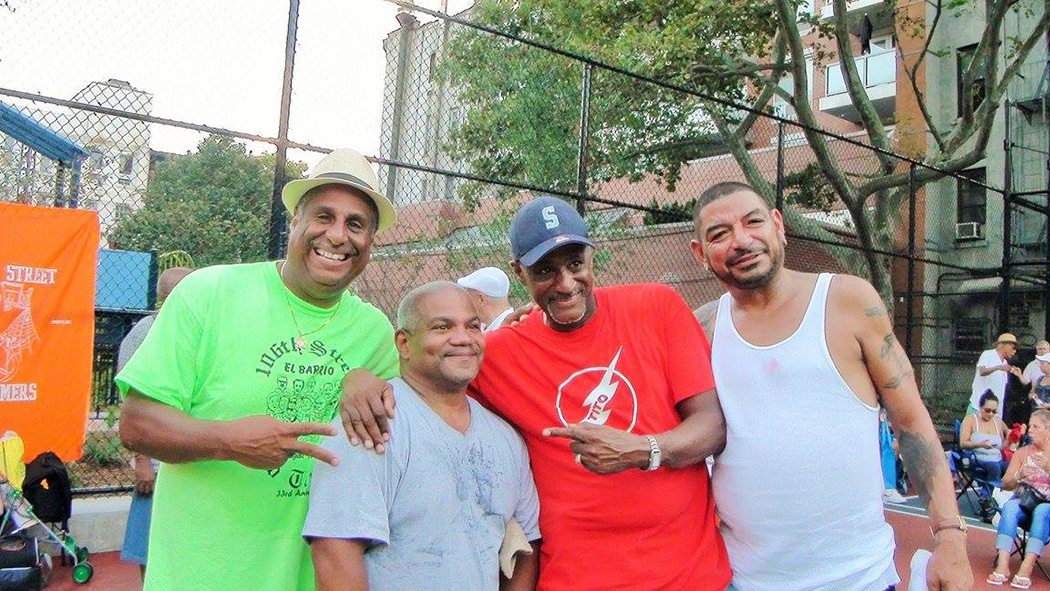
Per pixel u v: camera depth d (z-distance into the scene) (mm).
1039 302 14250
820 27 12898
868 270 11242
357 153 2018
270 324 1904
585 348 2143
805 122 11055
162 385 1761
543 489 2111
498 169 7855
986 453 7547
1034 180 14672
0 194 5887
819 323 2131
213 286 1891
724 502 2244
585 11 10508
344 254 1936
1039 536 5441
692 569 2066
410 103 7289
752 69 11703
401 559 1743
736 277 2168
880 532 2174
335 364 1962
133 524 3723
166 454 1713
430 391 1925
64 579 4555
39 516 4348
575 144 7980
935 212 15672
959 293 13703
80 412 4781
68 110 4754
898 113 16516
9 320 4559
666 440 1965
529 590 2074
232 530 1798
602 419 2084
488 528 1875
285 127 4883
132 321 6359
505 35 5754
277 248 4852
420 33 7434
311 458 1892
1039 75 14859
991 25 11070
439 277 6699
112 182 5887
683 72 10609
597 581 2006
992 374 8984
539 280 2080
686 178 13422
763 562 2164
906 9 15172
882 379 2143
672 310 2234
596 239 8102
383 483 1736
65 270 4742
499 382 2172
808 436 2084
